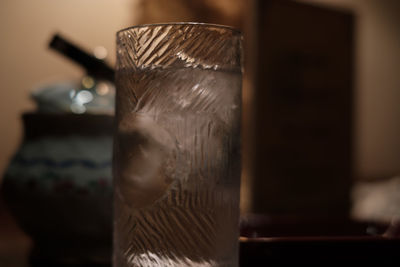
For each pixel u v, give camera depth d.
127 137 0.33
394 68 1.51
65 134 0.46
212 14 0.99
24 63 0.88
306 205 1.28
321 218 0.51
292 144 1.26
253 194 1.17
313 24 1.31
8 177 0.46
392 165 1.51
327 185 1.32
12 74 0.88
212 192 0.32
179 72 0.32
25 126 0.47
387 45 1.49
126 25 0.93
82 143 0.45
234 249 0.34
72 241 0.46
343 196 1.35
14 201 0.46
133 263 0.33
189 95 0.32
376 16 1.47
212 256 0.32
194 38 0.33
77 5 0.92
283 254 0.41
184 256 0.32
